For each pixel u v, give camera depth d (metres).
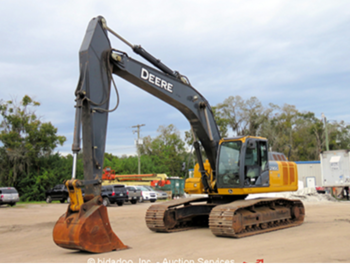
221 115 59.81
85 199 7.57
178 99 10.18
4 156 42.91
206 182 11.81
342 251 7.38
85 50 7.90
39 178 42.28
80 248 7.14
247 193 10.71
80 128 7.55
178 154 75.06
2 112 43.94
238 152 10.83
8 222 15.12
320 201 25.95
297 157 65.19
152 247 8.47
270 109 61.03
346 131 72.94
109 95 8.23
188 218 12.26
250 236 9.81
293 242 8.62
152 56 9.64
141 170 57.78
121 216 16.97
